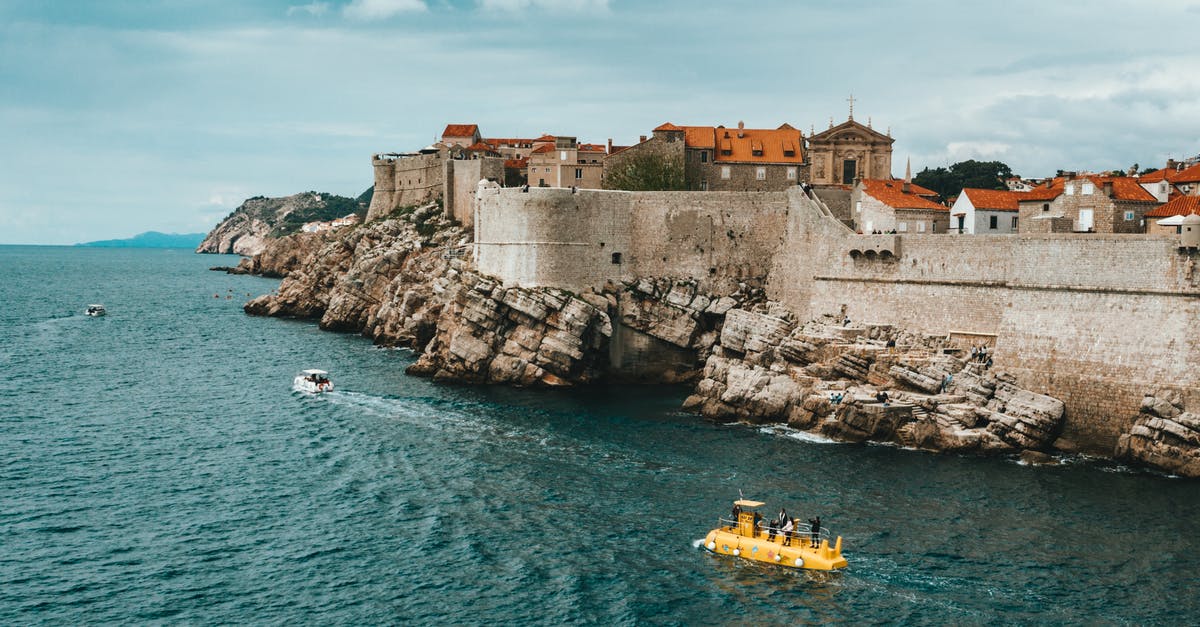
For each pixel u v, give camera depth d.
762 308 107.81
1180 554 57.00
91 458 75.94
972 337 86.06
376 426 85.88
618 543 58.97
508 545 58.69
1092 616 49.78
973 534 59.94
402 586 53.25
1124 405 75.81
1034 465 73.88
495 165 149.00
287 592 52.44
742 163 132.62
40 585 52.72
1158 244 74.31
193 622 48.97
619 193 112.06
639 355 110.19
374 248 158.88
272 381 107.88
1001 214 104.88
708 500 66.06
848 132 138.50
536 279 108.81
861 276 95.62
